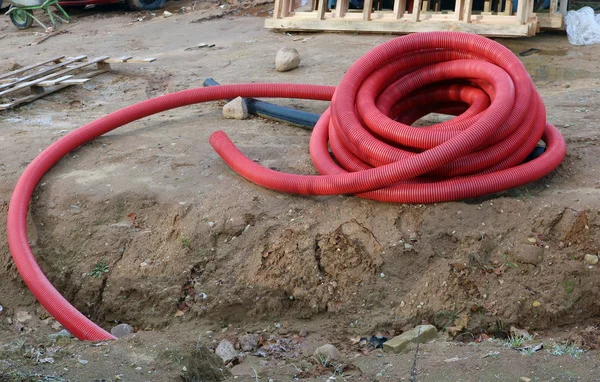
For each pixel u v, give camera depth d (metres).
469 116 7.61
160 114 10.05
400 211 6.92
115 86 11.89
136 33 15.98
